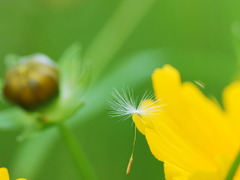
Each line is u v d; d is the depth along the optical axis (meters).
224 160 0.14
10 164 0.22
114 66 0.24
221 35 0.24
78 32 0.25
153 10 0.24
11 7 0.24
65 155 0.23
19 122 0.19
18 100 0.19
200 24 0.24
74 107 0.19
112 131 0.22
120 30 0.23
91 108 0.20
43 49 0.24
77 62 0.20
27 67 0.19
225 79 0.23
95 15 0.25
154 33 0.24
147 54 0.22
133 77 0.21
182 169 0.14
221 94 0.23
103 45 0.23
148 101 0.14
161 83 0.16
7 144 0.22
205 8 0.24
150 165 0.22
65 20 0.25
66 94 0.19
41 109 0.19
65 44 0.25
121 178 0.22
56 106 0.19
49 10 0.25
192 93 0.17
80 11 0.25
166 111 0.16
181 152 0.15
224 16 0.24
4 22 0.24
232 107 0.18
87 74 0.19
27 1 0.24
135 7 0.23
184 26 0.24
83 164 0.19
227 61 0.23
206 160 0.16
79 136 0.23
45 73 0.19
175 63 0.23
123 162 0.22
